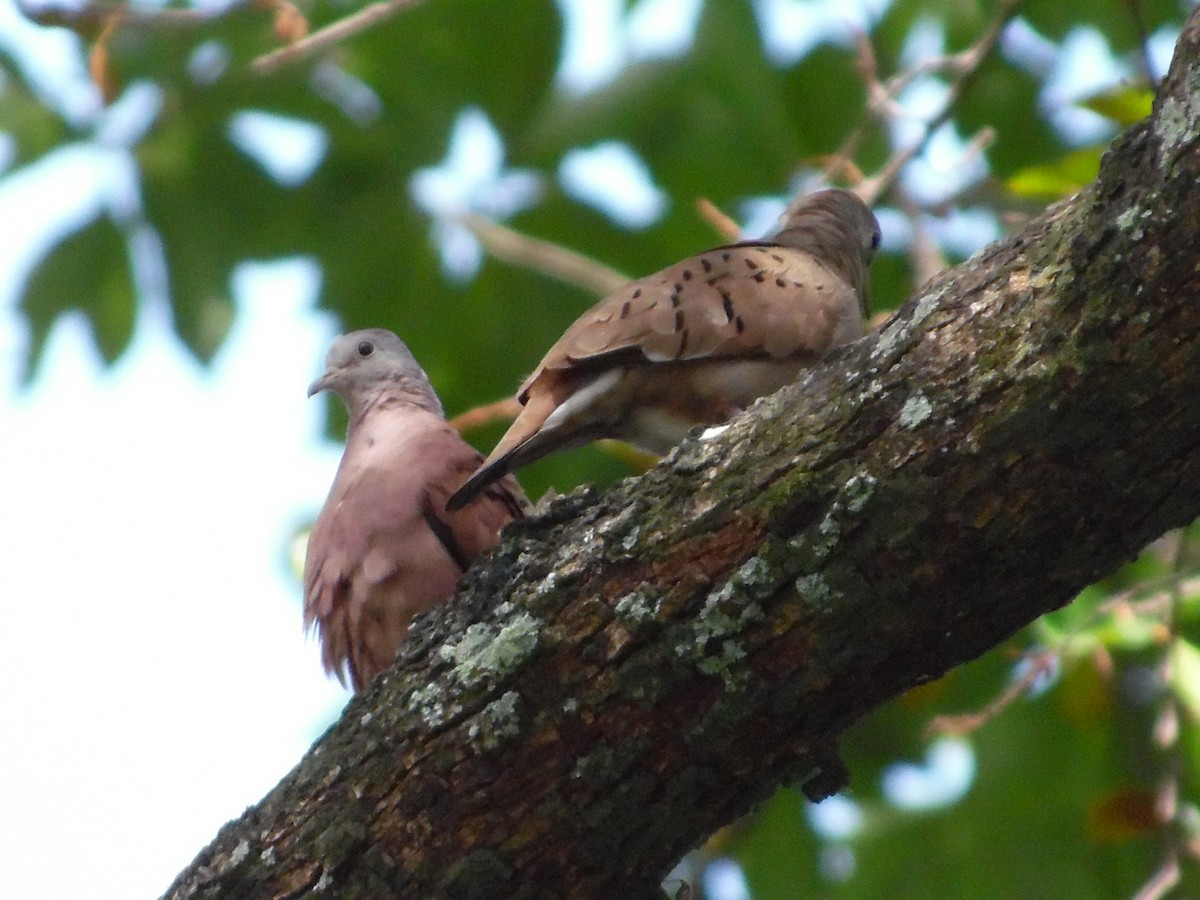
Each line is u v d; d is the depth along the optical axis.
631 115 13.47
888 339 5.93
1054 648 10.27
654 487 6.18
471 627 6.38
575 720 6.12
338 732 6.59
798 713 6.00
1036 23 13.79
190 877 6.64
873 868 12.05
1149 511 5.55
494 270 13.50
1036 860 11.84
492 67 13.18
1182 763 10.47
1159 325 5.27
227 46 13.30
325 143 13.70
